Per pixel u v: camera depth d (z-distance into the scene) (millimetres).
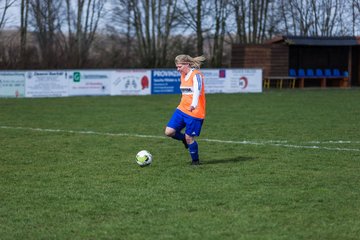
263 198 13492
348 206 12805
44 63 68688
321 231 11039
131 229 11188
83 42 82438
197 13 84938
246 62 70125
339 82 73188
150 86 55188
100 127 28609
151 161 17891
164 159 19156
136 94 54562
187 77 17766
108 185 15016
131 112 36750
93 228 11266
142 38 84812
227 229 11156
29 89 50406
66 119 32531
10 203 13188
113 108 39688
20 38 78500
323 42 68500
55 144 22750
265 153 20297
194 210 12516
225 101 46250
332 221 11672
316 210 12469
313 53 71688
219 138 24328
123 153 20438
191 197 13633
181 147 21922
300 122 30500
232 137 24609
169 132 18016
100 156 19781
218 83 57719
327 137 24516
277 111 37156
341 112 36344
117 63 74188
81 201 13344
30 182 15469
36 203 13188
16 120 32000
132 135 25500
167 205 12922
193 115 17641
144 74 54781
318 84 73875
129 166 17812
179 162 18547
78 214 12250
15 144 22781
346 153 20219
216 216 12031
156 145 22453
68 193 14133
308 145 22234
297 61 71188
